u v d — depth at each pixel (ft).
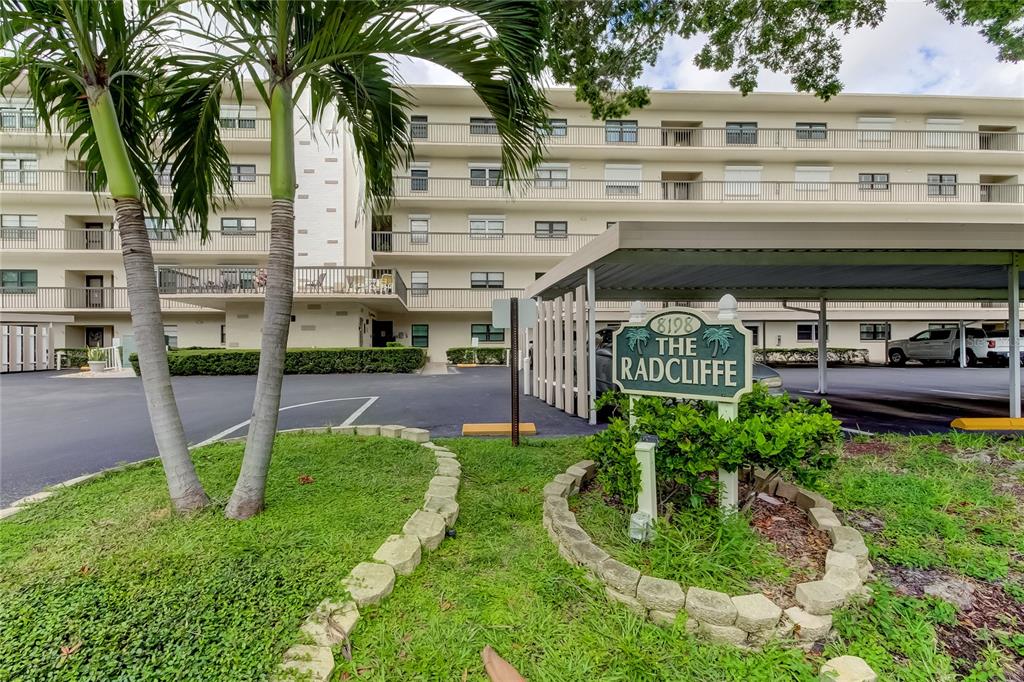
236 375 45.62
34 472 13.01
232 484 10.62
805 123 67.15
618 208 66.23
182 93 10.59
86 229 61.57
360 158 13.44
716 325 8.05
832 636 5.63
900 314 64.90
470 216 65.77
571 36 19.08
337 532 7.98
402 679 4.91
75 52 8.54
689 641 5.54
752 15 19.25
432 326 66.39
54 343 59.52
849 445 14.62
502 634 5.66
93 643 5.19
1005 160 66.74
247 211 61.41
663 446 7.84
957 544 7.91
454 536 8.35
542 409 24.03
